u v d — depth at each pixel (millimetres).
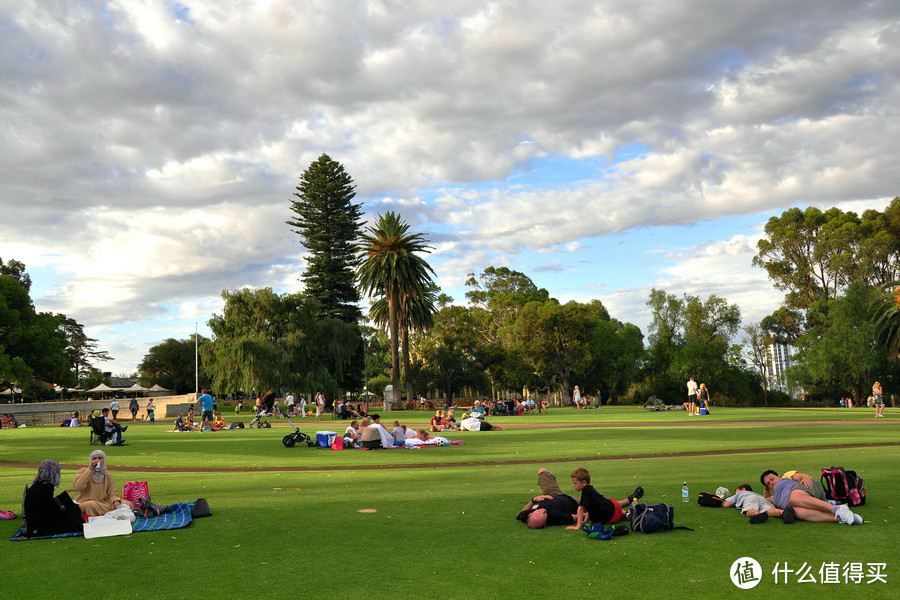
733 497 9266
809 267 83500
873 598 5438
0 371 59156
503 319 102938
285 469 16141
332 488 12320
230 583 6133
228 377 60750
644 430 28156
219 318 65625
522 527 8414
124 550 7445
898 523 8102
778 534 7672
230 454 20406
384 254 70562
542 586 5898
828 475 9148
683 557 6770
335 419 48094
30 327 66375
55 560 7031
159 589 5973
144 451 21766
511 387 85688
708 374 75438
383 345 113250
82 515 8656
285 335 64938
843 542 7230
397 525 8656
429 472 14867
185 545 7656
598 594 5637
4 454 21203
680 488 11180
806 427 27922
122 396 95562
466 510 9672
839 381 70562
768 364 84625
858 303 67625
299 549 7406
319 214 84375
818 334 75812
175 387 103938
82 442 26562
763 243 87438
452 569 6500
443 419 31547
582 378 87312
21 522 9250
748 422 32938
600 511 8242
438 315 93500
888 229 78625
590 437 24781
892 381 67375
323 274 81875
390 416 51875
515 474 14070
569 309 81312
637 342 88062
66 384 70812
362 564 6738
